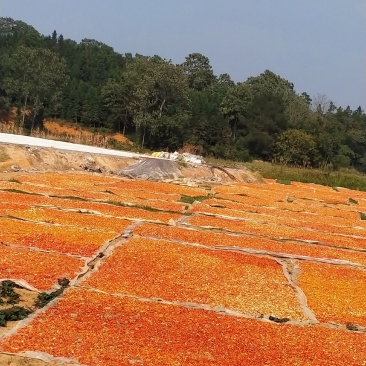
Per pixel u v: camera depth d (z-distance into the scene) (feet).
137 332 34.65
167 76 285.02
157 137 289.94
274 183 191.72
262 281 52.34
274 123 305.32
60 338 32.35
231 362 31.63
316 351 35.04
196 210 97.25
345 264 66.28
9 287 41.65
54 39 479.82
